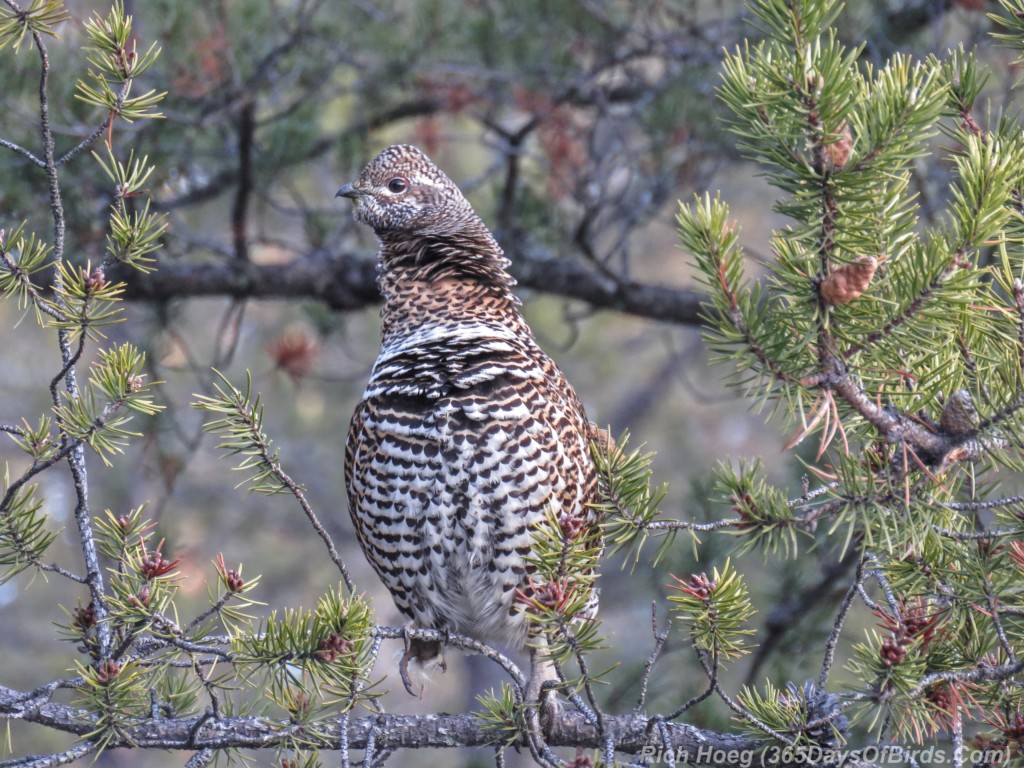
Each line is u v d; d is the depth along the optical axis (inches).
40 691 214.1
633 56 481.4
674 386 863.1
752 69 174.2
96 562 222.8
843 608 216.8
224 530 745.0
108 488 673.6
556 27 488.7
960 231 175.6
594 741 250.7
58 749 568.7
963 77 215.9
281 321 740.7
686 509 426.6
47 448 214.4
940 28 420.5
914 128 169.0
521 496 254.1
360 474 265.1
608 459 232.7
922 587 209.3
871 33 446.6
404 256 297.9
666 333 573.6
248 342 767.7
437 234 297.3
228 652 205.2
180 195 497.7
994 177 173.6
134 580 207.8
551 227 502.3
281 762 218.8
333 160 521.0
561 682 220.5
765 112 174.9
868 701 213.9
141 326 525.7
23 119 422.3
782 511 193.5
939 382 190.9
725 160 496.7
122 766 602.2
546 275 509.0
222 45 448.1
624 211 510.0
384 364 271.6
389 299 296.8
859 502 190.2
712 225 177.6
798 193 172.4
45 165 207.6
